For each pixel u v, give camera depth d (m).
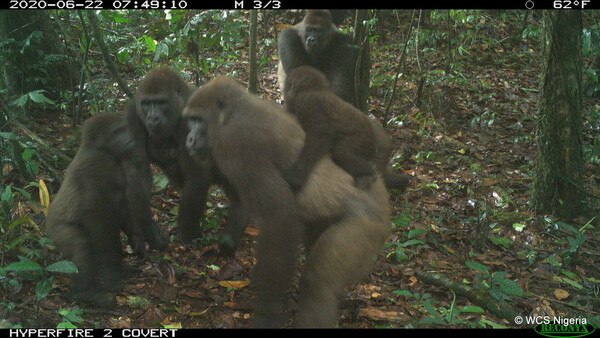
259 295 4.50
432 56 12.41
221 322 5.23
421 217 7.40
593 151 9.16
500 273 5.84
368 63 8.94
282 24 12.51
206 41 8.52
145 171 6.05
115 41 10.50
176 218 6.95
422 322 5.18
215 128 4.73
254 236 6.66
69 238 5.43
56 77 9.05
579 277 6.63
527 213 7.73
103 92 9.34
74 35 10.18
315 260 4.54
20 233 5.92
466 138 9.79
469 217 7.53
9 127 7.02
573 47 7.54
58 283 5.54
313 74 5.16
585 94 11.94
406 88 10.95
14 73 8.66
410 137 9.45
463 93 11.17
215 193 7.62
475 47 13.14
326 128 4.82
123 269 5.82
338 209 4.58
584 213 7.80
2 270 4.95
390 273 6.20
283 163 4.66
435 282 6.05
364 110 9.05
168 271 5.75
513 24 14.59
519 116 10.66
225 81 4.86
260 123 4.63
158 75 6.07
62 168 7.60
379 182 4.96
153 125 5.95
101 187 5.61
